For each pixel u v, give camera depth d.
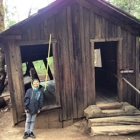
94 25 5.34
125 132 4.72
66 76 5.30
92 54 5.43
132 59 5.84
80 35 5.26
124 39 5.67
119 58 5.71
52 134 5.00
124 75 5.84
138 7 12.22
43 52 7.45
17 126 5.17
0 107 7.16
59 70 5.21
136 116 5.23
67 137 4.84
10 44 4.70
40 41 4.91
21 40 4.76
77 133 5.11
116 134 4.72
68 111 5.48
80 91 5.50
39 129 5.31
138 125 4.99
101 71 8.24
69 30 5.14
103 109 5.57
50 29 4.97
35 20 4.79
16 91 4.94
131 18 5.39
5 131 5.08
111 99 6.22
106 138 4.61
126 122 5.01
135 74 5.93
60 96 5.34
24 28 4.72
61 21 5.04
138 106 6.07
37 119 5.31
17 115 5.06
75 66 5.35
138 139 4.59
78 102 5.53
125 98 5.92
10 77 4.84
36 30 4.85
